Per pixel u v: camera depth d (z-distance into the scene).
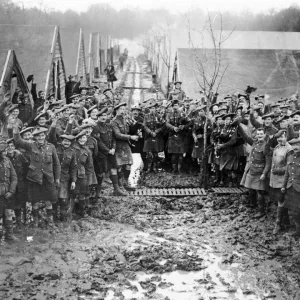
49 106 14.15
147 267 8.33
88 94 21.81
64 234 9.80
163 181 14.47
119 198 12.73
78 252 8.88
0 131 14.98
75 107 13.22
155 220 10.99
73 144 10.74
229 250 9.24
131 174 15.84
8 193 9.05
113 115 15.95
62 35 33.38
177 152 15.32
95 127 12.33
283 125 11.81
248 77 27.53
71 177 10.46
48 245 9.12
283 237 9.94
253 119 12.77
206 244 9.56
